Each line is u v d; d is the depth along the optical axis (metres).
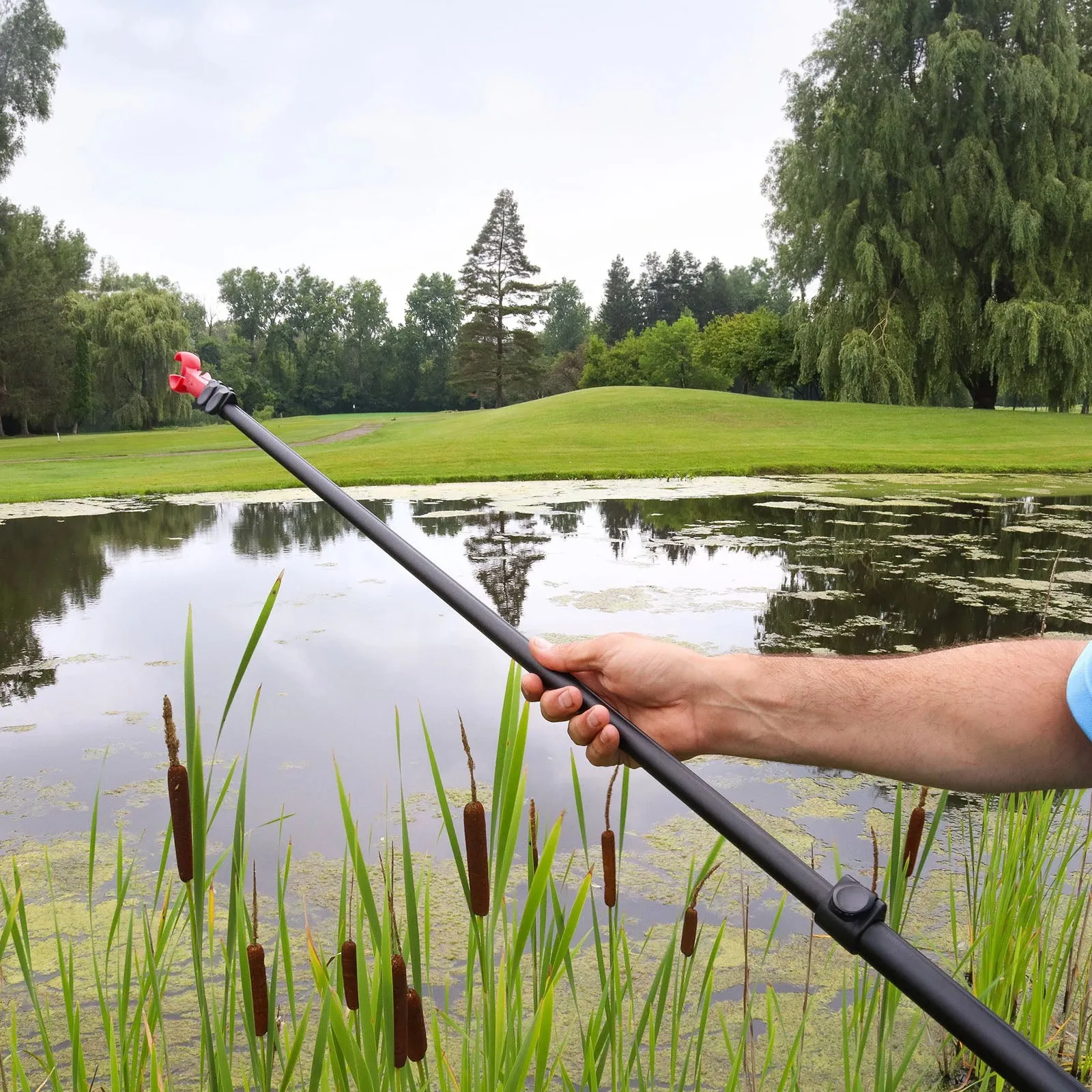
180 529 10.70
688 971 1.60
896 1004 1.58
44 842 3.14
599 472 16.28
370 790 3.46
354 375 81.50
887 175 25.62
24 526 11.20
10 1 37.00
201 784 1.18
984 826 2.37
